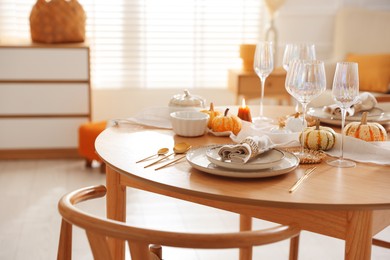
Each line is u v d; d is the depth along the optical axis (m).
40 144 4.36
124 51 5.05
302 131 1.85
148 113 2.30
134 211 3.39
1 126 4.29
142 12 4.99
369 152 1.86
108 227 1.21
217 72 5.23
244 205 1.64
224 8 5.12
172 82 5.18
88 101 4.35
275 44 4.84
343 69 1.74
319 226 1.57
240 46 4.63
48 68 4.25
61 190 3.72
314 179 1.64
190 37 5.12
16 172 4.06
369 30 5.05
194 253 2.88
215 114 2.18
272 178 1.65
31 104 4.29
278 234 1.21
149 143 2.00
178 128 2.08
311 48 2.40
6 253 2.83
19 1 4.79
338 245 2.98
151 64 5.12
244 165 1.62
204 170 1.65
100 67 5.05
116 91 5.09
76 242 2.95
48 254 2.83
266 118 2.40
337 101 1.77
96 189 1.54
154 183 1.60
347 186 1.59
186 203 3.54
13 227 3.13
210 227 3.19
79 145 4.16
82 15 4.35
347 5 5.17
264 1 4.78
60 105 4.32
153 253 1.78
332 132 1.92
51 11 4.24
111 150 1.90
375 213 1.57
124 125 2.26
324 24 5.21
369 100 2.29
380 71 4.71
